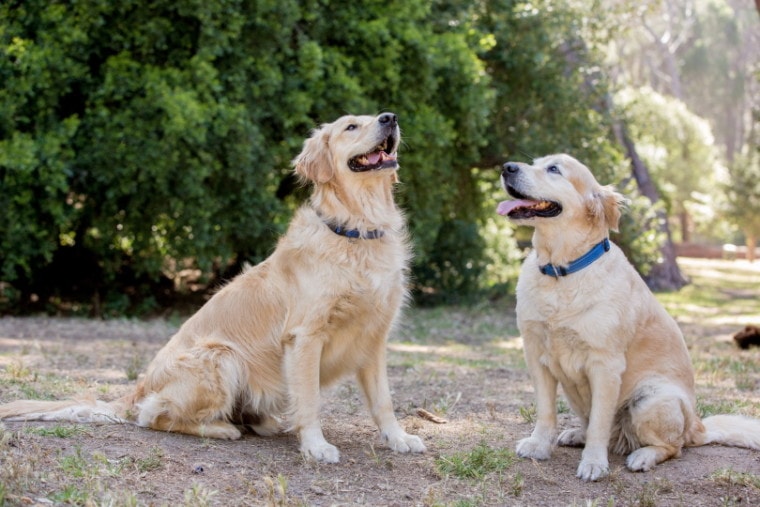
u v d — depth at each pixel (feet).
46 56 35.01
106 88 35.81
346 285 15.11
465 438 17.08
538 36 47.65
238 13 36.22
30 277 41.24
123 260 45.44
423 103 42.52
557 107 49.08
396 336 36.76
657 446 15.17
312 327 15.16
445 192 47.62
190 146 36.60
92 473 12.94
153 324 37.70
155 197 37.99
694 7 188.14
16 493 11.87
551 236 14.99
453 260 51.75
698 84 186.39
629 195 54.54
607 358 14.69
